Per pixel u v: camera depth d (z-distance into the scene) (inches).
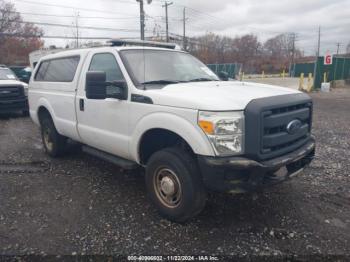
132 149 159.6
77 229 140.8
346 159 237.1
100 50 184.5
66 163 231.1
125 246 128.2
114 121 168.2
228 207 160.2
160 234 136.7
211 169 124.7
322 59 1039.6
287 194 174.9
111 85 156.8
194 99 131.3
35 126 380.8
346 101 682.2
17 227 142.4
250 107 125.6
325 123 401.4
